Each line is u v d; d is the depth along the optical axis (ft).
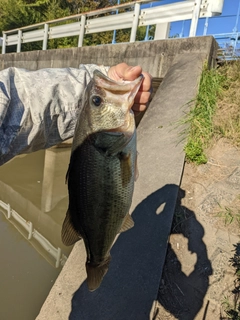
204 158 3.34
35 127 1.43
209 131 3.61
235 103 3.93
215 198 2.98
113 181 1.37
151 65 5.28
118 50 5.80
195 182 3.17
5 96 1.32
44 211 5.67
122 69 1.44
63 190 6.47
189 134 3.51
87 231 1.39
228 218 2.77
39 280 3.64
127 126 1.34
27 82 1.44
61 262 4.09
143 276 2.40
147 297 2.27
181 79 4.35
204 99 3.87
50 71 1.55
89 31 7.29
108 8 6.52
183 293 2.31
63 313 2.35
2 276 3.66
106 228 1.41
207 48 4.65
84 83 1.60
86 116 1.34
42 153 8.41
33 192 6.34
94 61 6.38
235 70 4.56
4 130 1.35
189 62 4.60
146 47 5.34
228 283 2.30
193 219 2.81
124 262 2.52
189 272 2.43
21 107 1.39
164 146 3.51
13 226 5.13
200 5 4.92
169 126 3.75
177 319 2.17
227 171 3.24
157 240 2.60
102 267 1.43
